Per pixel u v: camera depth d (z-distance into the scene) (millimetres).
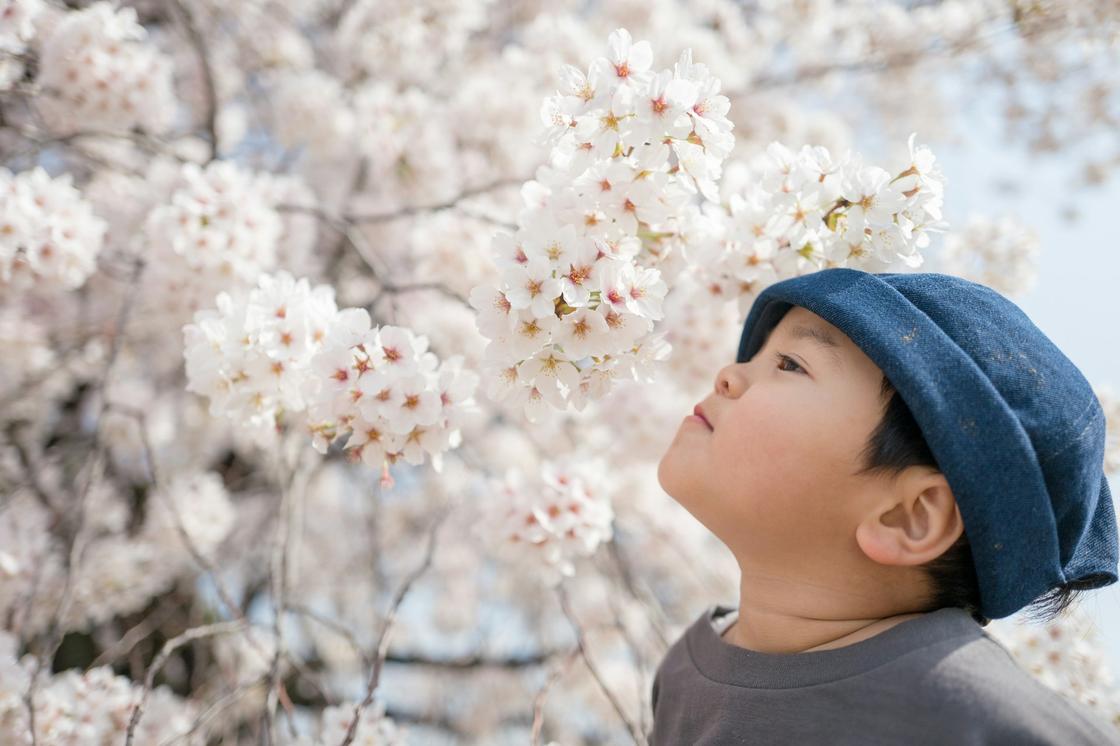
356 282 3305
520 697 3309
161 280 2111
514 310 1051
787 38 3488
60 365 2750
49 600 2350
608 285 1062
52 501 2783
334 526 3486
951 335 1037
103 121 2160
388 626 1409
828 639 1046
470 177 3006
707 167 1135
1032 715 896
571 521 1728
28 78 2141
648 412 2389
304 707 2873
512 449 2932
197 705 2318
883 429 1002
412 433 1246
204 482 2801
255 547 3141
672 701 1169
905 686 929
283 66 3166
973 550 973
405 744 1549
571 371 1103
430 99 3086
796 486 1024
